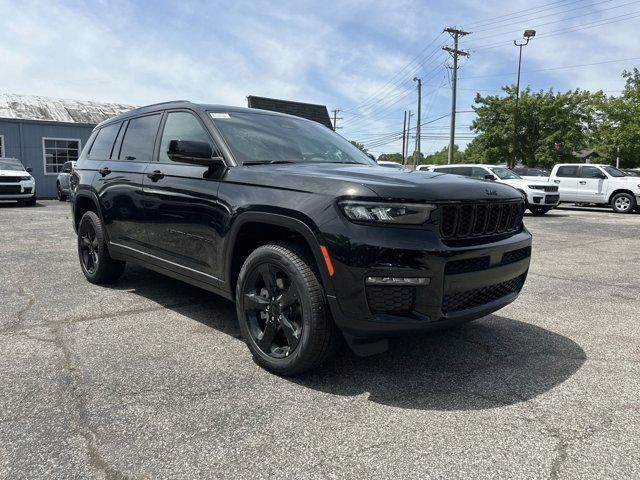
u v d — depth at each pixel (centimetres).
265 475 207
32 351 338
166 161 409
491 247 292
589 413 263
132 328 388
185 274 383
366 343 286
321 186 286
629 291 548
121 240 467
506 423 252
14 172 1698
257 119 408
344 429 244
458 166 1753
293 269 288
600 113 3388
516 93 3288
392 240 262
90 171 518
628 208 1770
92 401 269
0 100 2355
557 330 404
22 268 614
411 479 205
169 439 233
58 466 211
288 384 294
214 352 341
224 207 333
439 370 317
